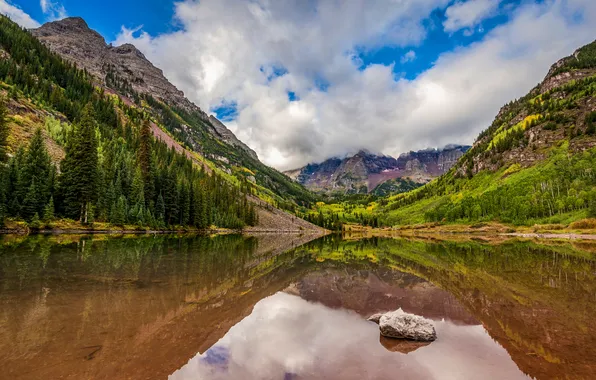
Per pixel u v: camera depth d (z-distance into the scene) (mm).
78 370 6238
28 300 11344
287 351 8367
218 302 13352
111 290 13633
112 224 60219
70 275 16516
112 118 132500
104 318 9797
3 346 7211
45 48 153750
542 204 110125
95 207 59219
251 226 137375
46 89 113812
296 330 10453
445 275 23594
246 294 15758
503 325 11086
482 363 7699
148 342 8141
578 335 9875
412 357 8078
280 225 158500
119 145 104438
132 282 15727
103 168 68062
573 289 17562
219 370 6840
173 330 9281
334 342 9359
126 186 71438
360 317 12633
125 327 9109
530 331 10344
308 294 17062
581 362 7688
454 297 16188
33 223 47219
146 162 81500
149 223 69250
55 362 6547
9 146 62969
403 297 16469
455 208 157750
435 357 8094
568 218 98125
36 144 55719
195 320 10430
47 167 55969
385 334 9945
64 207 55469
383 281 21484
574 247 51469
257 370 6973
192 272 20312
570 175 124625
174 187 83438
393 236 126625
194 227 92312
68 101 112250
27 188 49906
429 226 162250
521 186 137250
